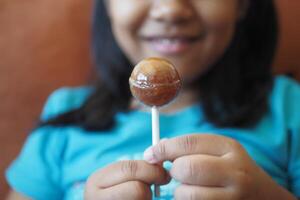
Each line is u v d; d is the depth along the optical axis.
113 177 0.22
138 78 0.20
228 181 0.21
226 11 0.30
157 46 0.32
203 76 0.34
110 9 0.34
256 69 0.36
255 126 0.32
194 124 0.32
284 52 0.41
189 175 0.21
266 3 0.36
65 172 0.33
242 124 0.32
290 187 0.31
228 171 0.21
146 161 0.22
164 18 0.30
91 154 0.32
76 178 0.32
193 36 0.31
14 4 0.41
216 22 0.30
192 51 0.31
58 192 0.34
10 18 0.41
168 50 0.31
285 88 0.35
